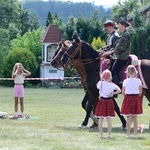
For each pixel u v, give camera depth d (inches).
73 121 795.4
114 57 705.6
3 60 2256.4
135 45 2012.8
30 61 2148.1
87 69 713.0
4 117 824.3
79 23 2375.7
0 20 3203.7
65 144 546.9
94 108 715.4
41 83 2096.5
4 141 562.6
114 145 547.2
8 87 2059.5
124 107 609.9
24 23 3376.0
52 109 1040.8
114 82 689.0
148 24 2119.8
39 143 551.5
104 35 2338.8
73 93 1657.2
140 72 690.2
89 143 556.7
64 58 716.0
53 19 2753.4
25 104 1188.5
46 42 2237.9
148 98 711.1
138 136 617.6
